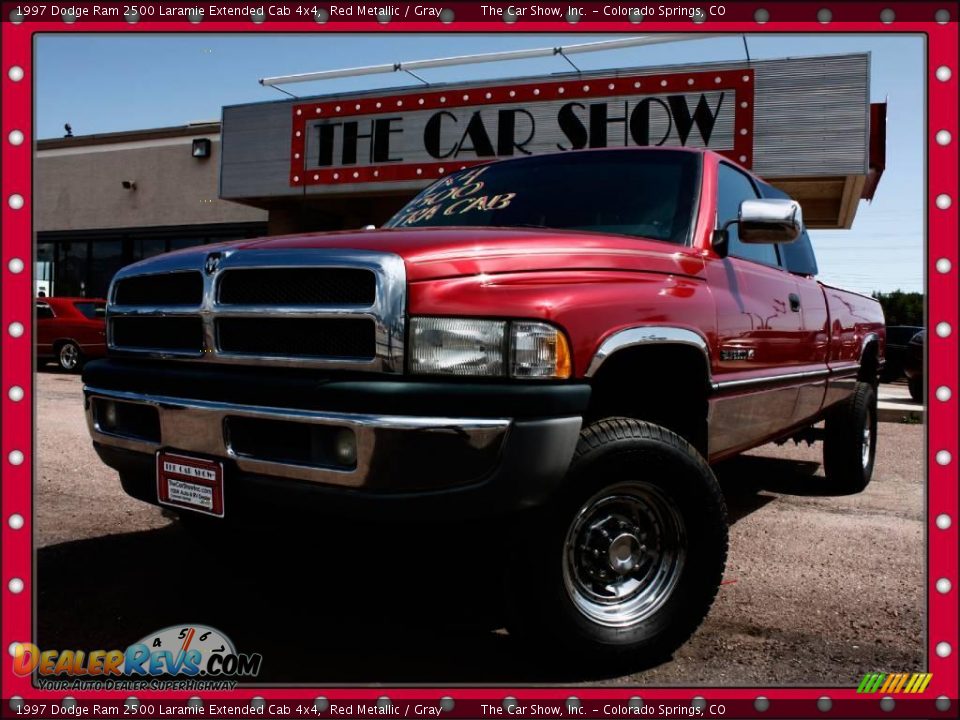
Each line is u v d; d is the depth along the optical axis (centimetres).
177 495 250
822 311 417
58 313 1256
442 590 314
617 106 1103
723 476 573
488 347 217
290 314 227
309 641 264
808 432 521
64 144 1875
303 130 1284
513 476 211
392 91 1227
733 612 300
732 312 301
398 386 209
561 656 234
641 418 280
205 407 237
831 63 1014
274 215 1435
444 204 353
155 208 1784
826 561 364
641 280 260
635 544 250
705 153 340
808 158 1027
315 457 219
